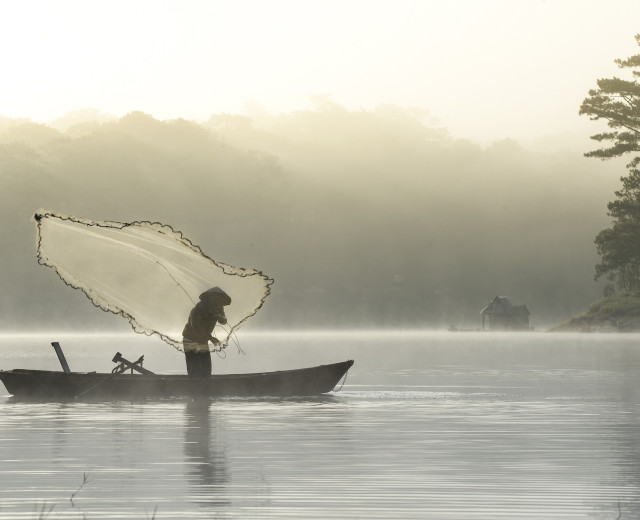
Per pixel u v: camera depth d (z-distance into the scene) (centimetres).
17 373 7956
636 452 4647
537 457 4488
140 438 5291
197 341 8131
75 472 4081
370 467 4194
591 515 3178
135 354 18212
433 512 3234
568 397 8000
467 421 6103
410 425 5891
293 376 8144
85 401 7731
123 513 3219
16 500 3447
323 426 5856
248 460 4419
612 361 14650
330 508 3303
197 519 3130
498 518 3139
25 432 5591
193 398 7938
